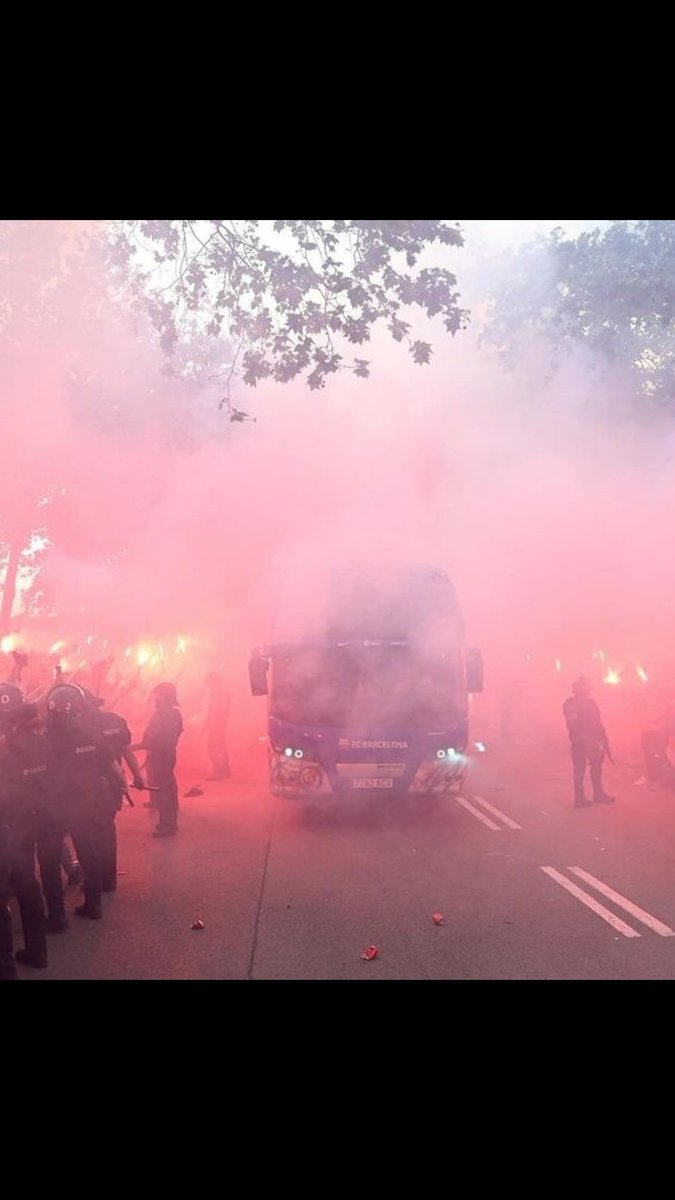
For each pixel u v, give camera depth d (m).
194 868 9.59
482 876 9.16
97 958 6.71
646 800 13.55
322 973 6.36
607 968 6.41
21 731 6.29
